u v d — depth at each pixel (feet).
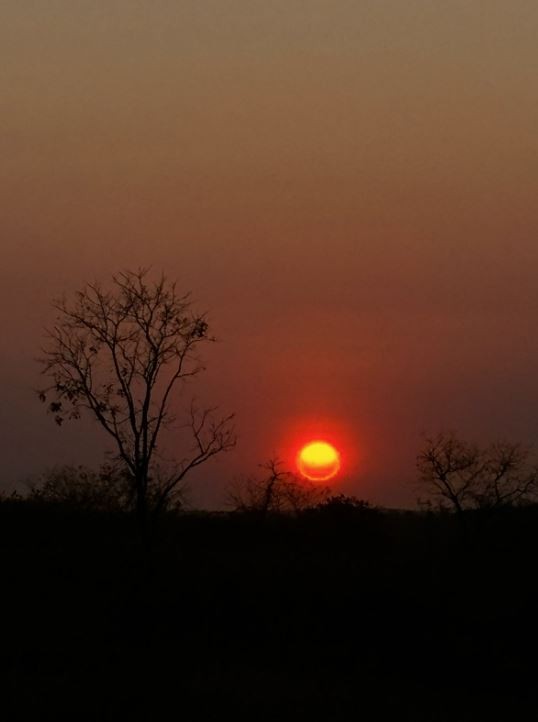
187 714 211.82
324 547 454.40
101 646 271.49
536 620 306.55
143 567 343.26
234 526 449.06
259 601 317.83
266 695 232.32
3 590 315.37
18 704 209.97
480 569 377.91
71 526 387.14
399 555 437.99
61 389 384.06
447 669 281.95
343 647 294.25
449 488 460.55
